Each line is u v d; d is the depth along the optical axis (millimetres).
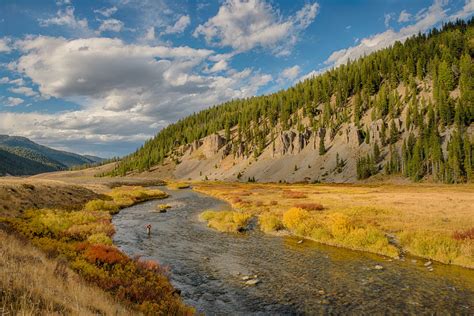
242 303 14117
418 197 53156
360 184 115625
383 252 21891
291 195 61062
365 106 182125
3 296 7191
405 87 176625
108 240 23766
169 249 23766
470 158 107938
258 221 35188
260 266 19531
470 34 192250
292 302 14180
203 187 112375
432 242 21781
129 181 131375
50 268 11367
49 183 52062
